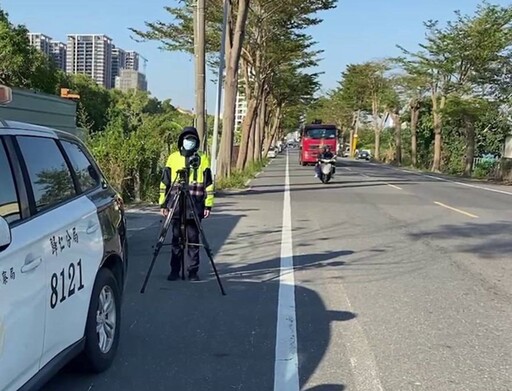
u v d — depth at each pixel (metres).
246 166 33.03
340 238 10.98
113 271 4.87
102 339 4.48
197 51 18.22
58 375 4.40
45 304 3.40
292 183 25.77
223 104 23.12
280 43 34.91
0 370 2.88
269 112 61.19
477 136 55.19
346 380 4.46
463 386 4.39
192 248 7.37
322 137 47.34
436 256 9.38
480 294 7.06
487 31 40.31
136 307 6.21
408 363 4.83
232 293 6.86
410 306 6.49
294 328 5.65
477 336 5.54
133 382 4.34
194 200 7.09
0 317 2.87
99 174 5.14
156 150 16.17
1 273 2.89
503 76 41.22
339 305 6.48
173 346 5.10
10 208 3.30
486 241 10.93
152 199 15.41
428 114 60.50
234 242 10.29
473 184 29.78
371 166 52.06
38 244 3.35
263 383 4.38
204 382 4.37
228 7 22.61
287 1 30.72
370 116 90.56
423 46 44.03
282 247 9.89
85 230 4.12
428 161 59.62
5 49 26.22
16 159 3.55
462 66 42.75
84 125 21.14
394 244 10.44
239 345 5.16
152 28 28.44
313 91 49.62
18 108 11.13
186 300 6.52
